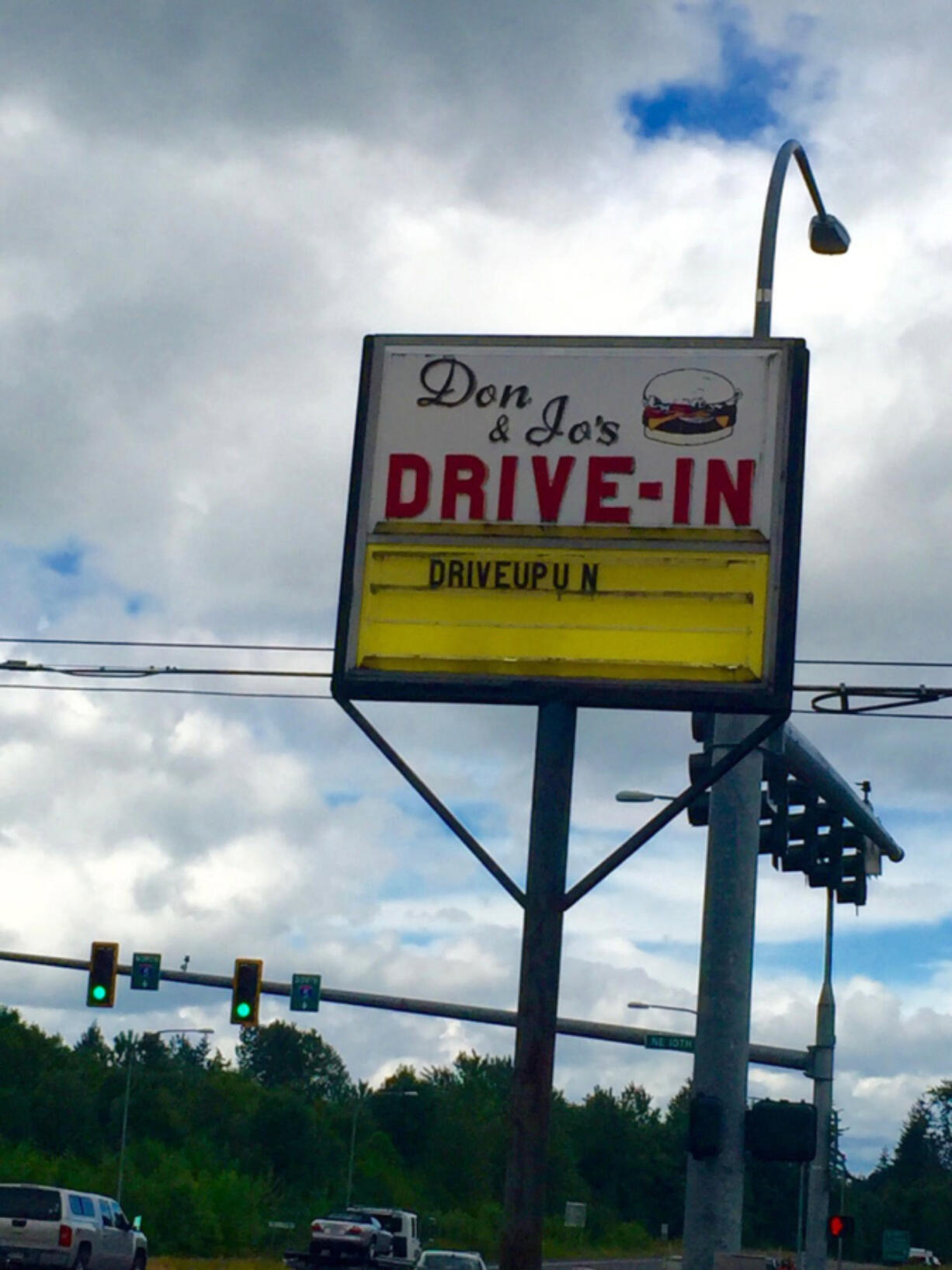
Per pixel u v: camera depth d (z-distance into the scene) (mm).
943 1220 166000
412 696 15875
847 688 19734
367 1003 43094
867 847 23766
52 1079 134125
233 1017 41312
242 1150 129250
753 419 15945
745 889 18219
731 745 18500
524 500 16125
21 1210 38031
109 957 42094
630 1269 101562
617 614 15742
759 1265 16953
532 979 14984
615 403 16188
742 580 15609
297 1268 60219
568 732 15648
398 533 16234
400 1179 129250
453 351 16562
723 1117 17500
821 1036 34000
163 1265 58312
